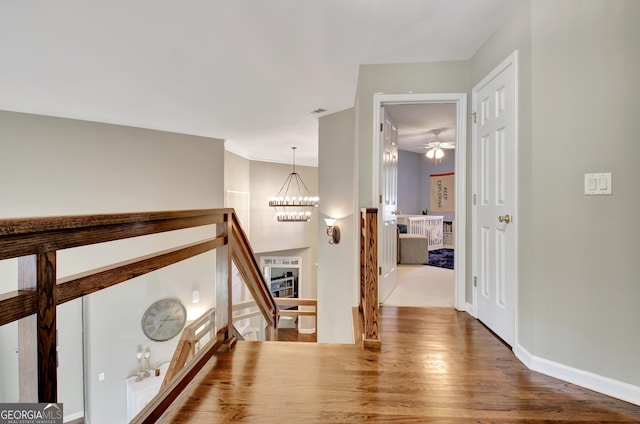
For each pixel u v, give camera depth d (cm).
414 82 278
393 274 360
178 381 153
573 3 172
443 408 148
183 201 488
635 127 156
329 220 407
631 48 157
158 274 435
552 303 181
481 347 212
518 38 201
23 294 82
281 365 185
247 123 445
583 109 170
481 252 257
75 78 285
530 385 170
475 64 263
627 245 159
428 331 239
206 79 295
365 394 158
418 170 800
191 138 498
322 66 277
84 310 357
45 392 87
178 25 210
